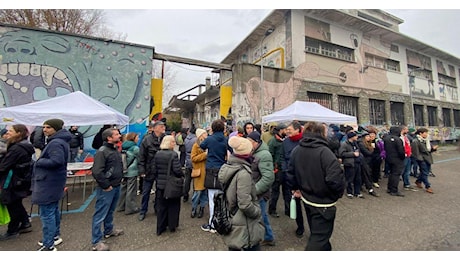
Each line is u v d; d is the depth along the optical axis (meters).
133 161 4.23
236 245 2.01
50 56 7.31
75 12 16.25
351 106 12.70
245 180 2.04
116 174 3.03
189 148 4.92
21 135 3.10
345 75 12.48
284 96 10.63
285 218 3.95
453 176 7.23
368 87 13.27
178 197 3.28
